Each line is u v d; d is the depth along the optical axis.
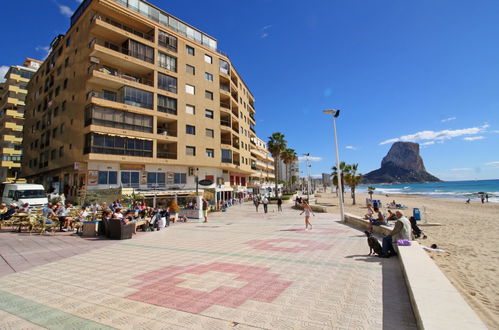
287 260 7.39
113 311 4.27
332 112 18.78
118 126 25.23
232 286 5.34
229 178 39.53
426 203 44.16
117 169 25.52
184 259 7.70
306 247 9.16
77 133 25.75
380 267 6.54
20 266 7.05
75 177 26.38
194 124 32.09
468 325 3.06
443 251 9.88
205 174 33.53
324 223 16.55
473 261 8.55
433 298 3.89
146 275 6.17
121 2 27.58
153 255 8.25
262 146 75.12
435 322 3.15
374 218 13.95
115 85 26.47
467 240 12.27
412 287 4.36
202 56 34.50
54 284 5.62
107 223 11.72
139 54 27.77
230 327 3.69
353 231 12.91
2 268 6.87
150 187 27.69
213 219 20.98
